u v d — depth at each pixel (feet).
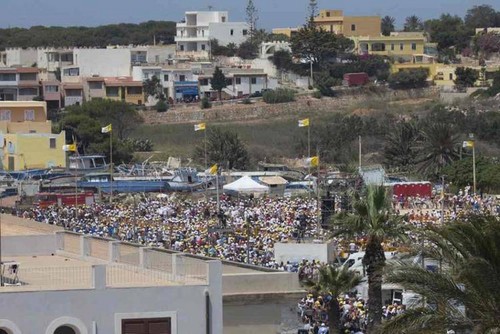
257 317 339.36
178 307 280.72
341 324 473.26
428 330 302.86
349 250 615.57
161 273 304.50
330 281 476.13
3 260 337.11
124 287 277.85
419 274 307.99
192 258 312.71
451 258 313.32
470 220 318.04
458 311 309.83
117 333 276.62
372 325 441.68
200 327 282.15
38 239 354.33
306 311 462.60
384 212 478.18
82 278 294.46
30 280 292.20
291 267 572.10
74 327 273.33
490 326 301.02
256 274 342.85
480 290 301.84
